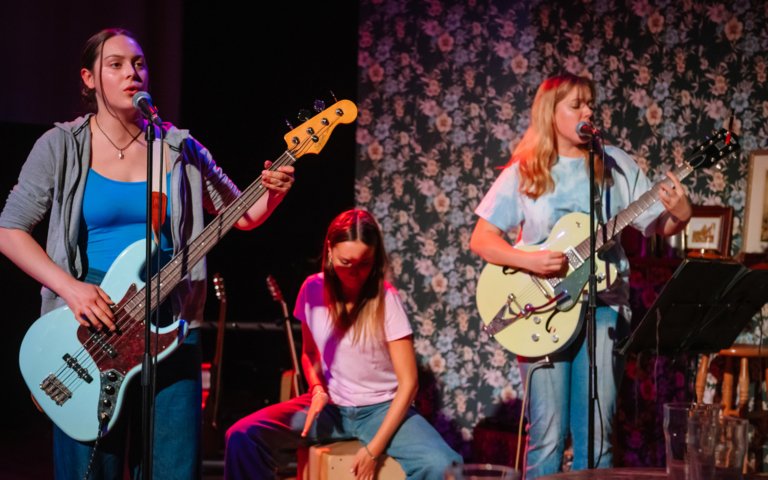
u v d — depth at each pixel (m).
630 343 3.12
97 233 2.49
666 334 3.23
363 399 3.30
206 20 6.15
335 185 6.28
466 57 4.69
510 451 4.21
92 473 2.47
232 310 6.32
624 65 4.50
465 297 4.65
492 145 4.64
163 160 2.47
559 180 3.36
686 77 4.43
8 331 5.82
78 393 2.43
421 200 4.73
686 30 4.44
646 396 4.39
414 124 4.75
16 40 5.76
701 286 3.12
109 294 2.43
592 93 3.35
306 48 6.16
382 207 4.79
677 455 1.66
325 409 3.33
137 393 2.52
